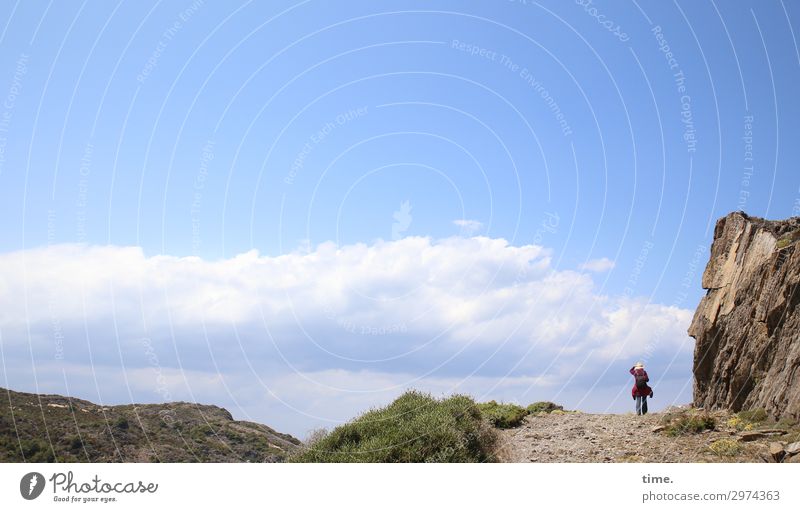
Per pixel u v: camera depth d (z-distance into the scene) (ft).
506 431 61.00
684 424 48.55
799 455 35.73
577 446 48.80
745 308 55.06
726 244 64.23
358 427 52.60
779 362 47.37
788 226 56.18
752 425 44.68
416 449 45.88
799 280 46.96
